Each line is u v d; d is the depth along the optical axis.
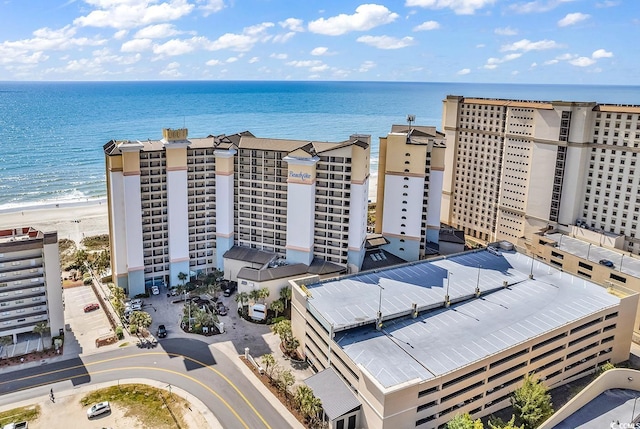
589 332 91.25
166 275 128.62
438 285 101.06
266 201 128.88
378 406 68.75
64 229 186.62
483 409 79.50
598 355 95.19
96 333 105.44
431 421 73.38
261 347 101.62
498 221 164.12
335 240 127.50
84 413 80.19
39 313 100.06
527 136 149.50
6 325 97.88
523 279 105.88
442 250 152.12
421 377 71.38
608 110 131.12
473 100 167.12
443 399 73.50
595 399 81.88
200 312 106.88
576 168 138.62
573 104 135.75
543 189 147.25
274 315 114.62
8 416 79.00
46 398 83.81
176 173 122.44
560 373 89.56
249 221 132.38
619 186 132.12
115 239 119.75
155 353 98.25
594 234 135.50
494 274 107.88
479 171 168.88
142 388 87.06
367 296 95.00
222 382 89.25
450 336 83.12
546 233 143.25
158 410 81.25
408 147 133.50
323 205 126.31
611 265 118.69
